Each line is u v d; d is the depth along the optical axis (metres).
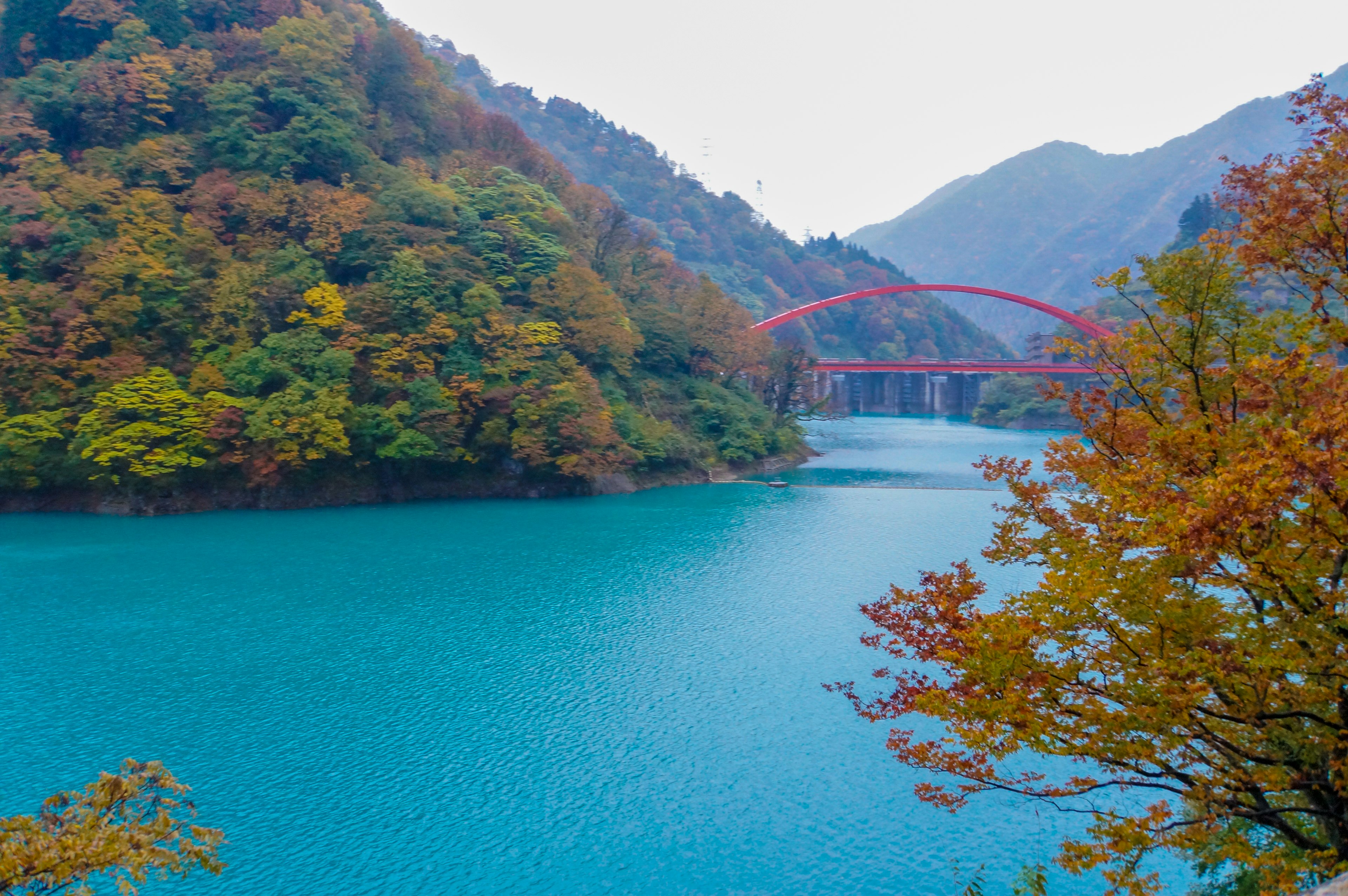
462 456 85.31
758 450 110.81
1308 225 16.81
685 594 53.16
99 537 68.12
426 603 51.31
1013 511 19.39
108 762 32.03
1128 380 19.98
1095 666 15.73
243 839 27.70
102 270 81.00
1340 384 14.84
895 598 18.95
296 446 78.06
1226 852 15.79
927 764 17.47
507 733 34.78
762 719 36.09
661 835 28.27
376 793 30.42
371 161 105.62
